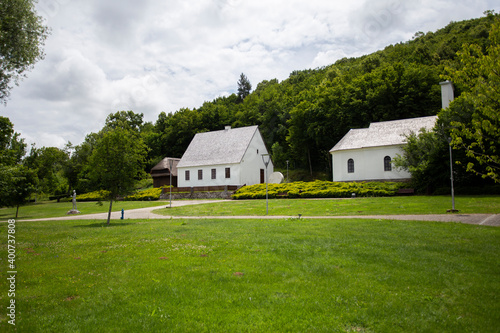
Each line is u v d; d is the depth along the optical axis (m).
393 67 56.97
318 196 35.41
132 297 6.71
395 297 6.49
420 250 10.06
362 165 42.25
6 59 18.08
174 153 91.38
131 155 20.41
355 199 30.47
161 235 13.88
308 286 7.14
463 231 12.91
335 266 8.55
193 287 7.17
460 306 6.05
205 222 19.25
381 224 15.41
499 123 10.58
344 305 6.17
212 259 9.41
